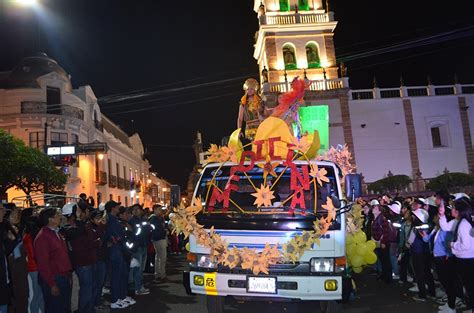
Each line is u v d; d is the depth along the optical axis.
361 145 33.62
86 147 24.70
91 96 36.12
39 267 6.30
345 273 5.73
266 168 6.48
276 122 6.81
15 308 6.62
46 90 30.89
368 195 30.84
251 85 8.12
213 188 6.73
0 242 5.82
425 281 8.47
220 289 5.81
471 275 6.49
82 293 7.34
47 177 23.52
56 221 6.70
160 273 11.94
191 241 6.24
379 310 7.64
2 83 31.39
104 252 8.56
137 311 8.24
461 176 30.22
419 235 8.41
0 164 21.80
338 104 33.78
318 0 35.44
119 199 42.59
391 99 34.56
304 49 34.34
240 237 5.90
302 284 5.58
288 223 5.89
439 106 34.91
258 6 36.75
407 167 33.78
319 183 6.26
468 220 6.56
